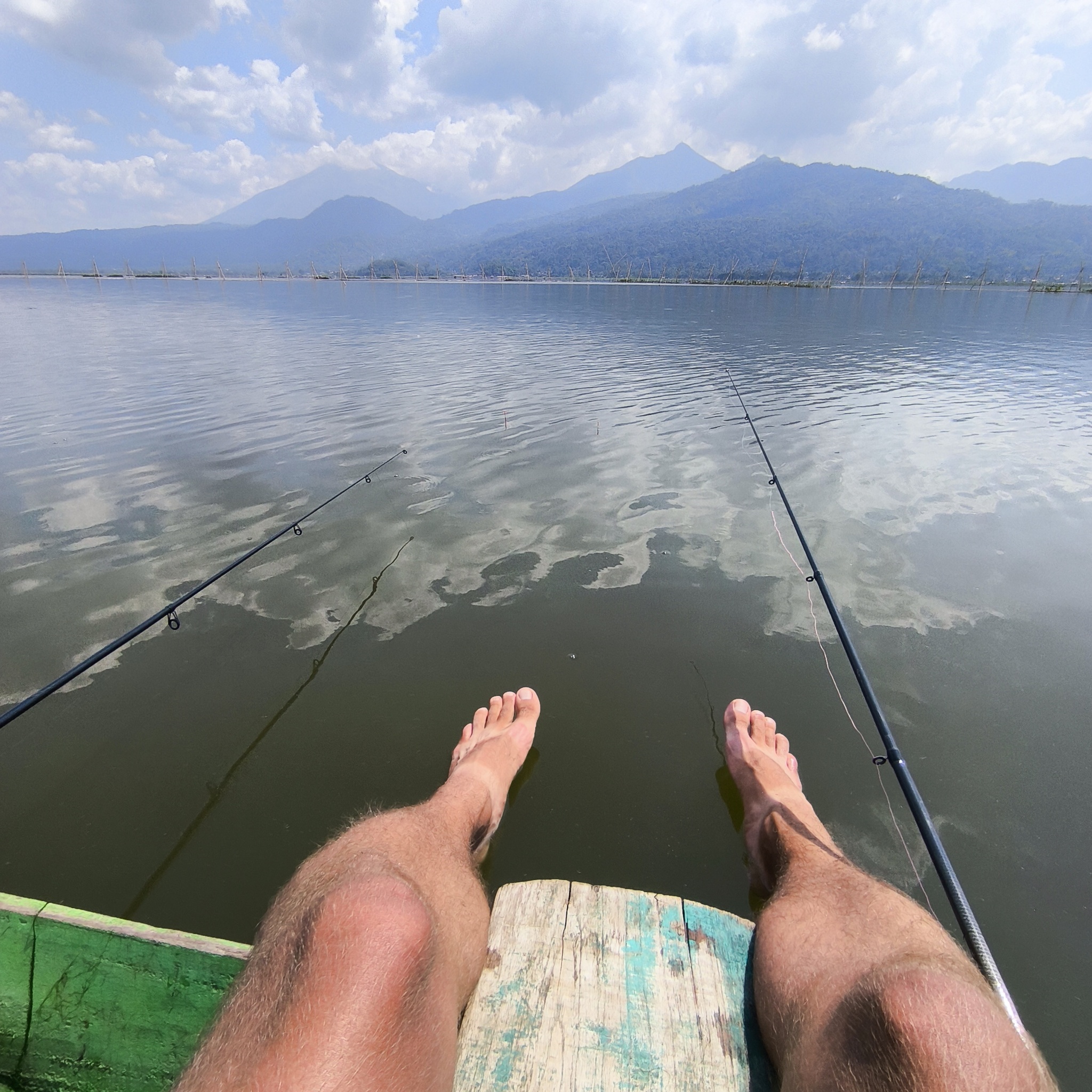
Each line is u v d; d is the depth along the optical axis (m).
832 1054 0.88
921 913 1.18
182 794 2.07
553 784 2.10
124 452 5.49
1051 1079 0.80
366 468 5.06
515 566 3.50
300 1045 0.77
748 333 15.05
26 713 2.44
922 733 2.31
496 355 11.21
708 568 3.47
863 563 3.52
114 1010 1.19
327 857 1.15
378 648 2.81
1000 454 5.35
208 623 3.00
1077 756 2.20
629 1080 1.11
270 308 24.28
